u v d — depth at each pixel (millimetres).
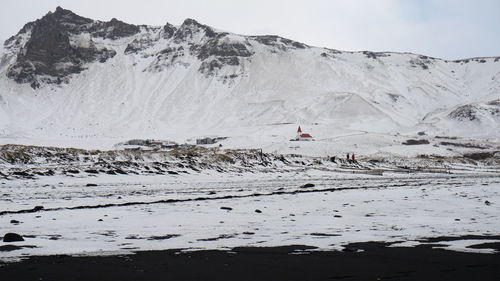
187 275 10562
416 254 12961
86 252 13188
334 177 72812
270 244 14570
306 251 13422
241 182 56688
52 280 10031
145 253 13125
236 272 10906
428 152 180750
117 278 10273
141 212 23266
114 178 55062
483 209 24750
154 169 65938
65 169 57031
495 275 10609
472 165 145125
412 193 36156
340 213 23484
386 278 10367
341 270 11117
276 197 32688
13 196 32406
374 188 42812
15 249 13461
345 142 191000
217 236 16141
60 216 21422
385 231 17281
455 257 12539
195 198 31453
